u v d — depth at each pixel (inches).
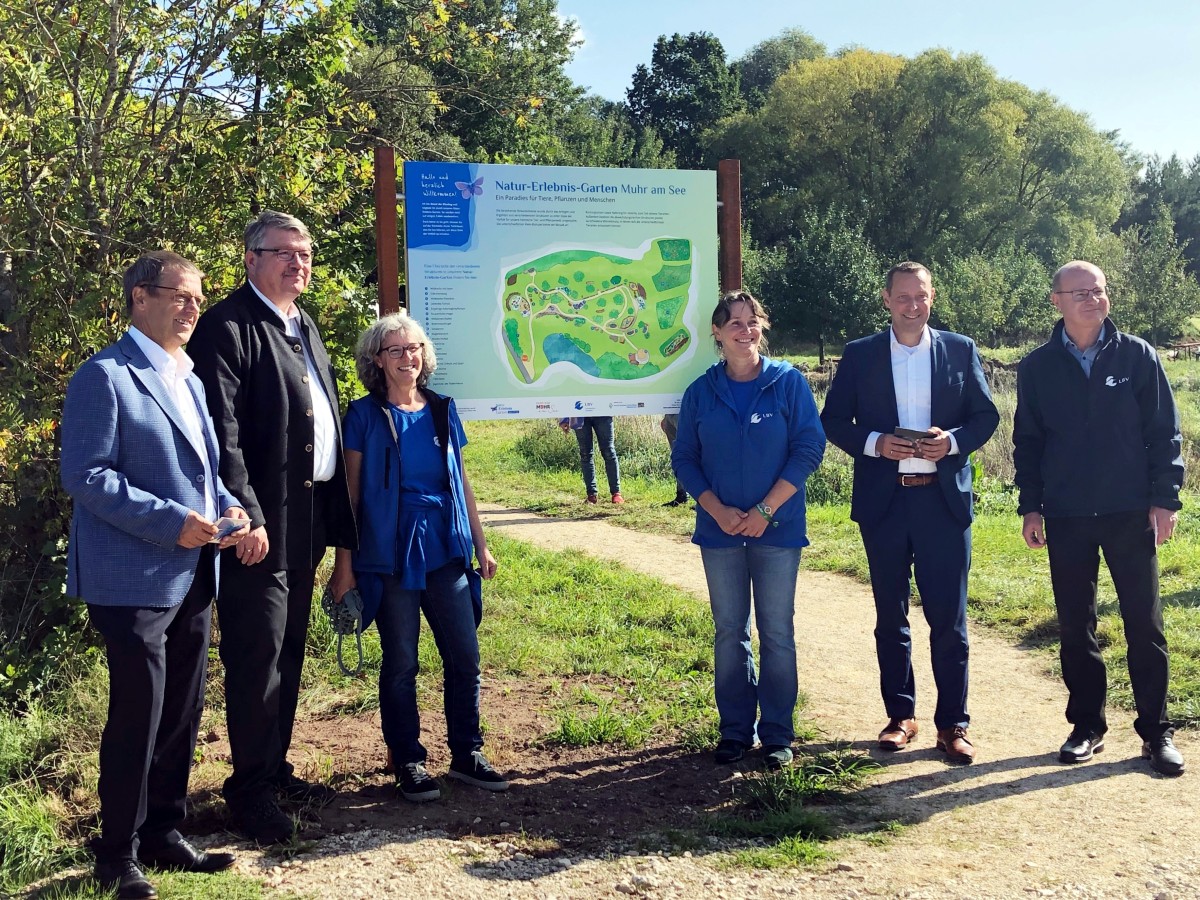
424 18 301.1
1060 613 183.5
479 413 202.2
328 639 235.6
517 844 147.8
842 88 2268.7
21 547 204.5
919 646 254.8
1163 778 169.8
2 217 206.5
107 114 226.1
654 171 209.0
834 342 1321.4
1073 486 179.6
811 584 317.1
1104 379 177.9
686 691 217.6
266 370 148.7
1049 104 2336.4
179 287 133.6
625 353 209.6
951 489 182.5
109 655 129.0
